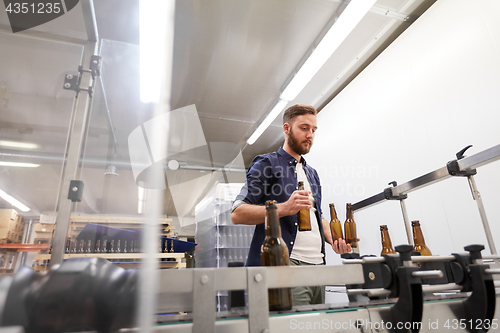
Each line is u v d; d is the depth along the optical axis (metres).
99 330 0.33
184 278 0.41
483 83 1.87
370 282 0.59
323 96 3.43
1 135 0.75
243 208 0.99
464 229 1.89
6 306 0.31
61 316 0.32
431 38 2.26
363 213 2.76
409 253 0.55
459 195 1.94
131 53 0.69
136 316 0.35
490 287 0.56
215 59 2.54
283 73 2.74
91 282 0.33
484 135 1.84
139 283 0.36
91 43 0.76
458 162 0.88
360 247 2.75
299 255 1.09
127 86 0.65
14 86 0.78
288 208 0.86
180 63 2.55
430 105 2.22
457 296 0.62
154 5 0.53
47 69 0.77
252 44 2.46
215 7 2.13
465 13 2.01
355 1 2.09
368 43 2.72
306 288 0.90
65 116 0.74
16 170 0.70
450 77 2.09
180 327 0.41
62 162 0.72
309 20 2.29
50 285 0.33
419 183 1.03
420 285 0.52
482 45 1.89
